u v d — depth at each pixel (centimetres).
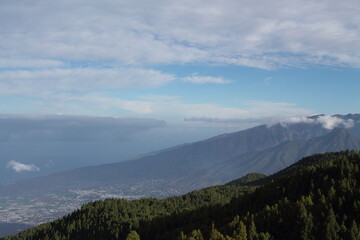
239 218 9150
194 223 10531
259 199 10469
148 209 13875
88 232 12694
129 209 13788
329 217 7694
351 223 7694
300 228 7719
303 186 9962
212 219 10544
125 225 12444
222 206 11619
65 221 14362
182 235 8944
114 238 11862
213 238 8056
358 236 7175
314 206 8325
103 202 14938
